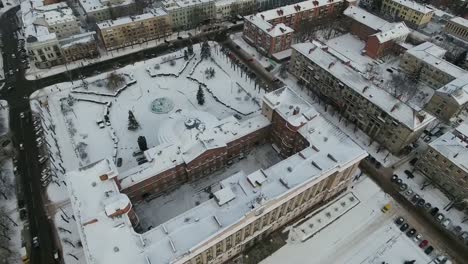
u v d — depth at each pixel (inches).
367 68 6294.3
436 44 7066.9
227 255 3417.8
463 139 4190.5
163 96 5541.3
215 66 6215.6
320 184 3595.0
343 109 5241.1
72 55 6141.7
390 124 4522.6
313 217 3914.9
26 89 5565.9
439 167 4173.2
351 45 7027.6
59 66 6112.2
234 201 3201.3
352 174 3971.5
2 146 4569.4
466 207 4001.0
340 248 3661.4
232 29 7372.1
